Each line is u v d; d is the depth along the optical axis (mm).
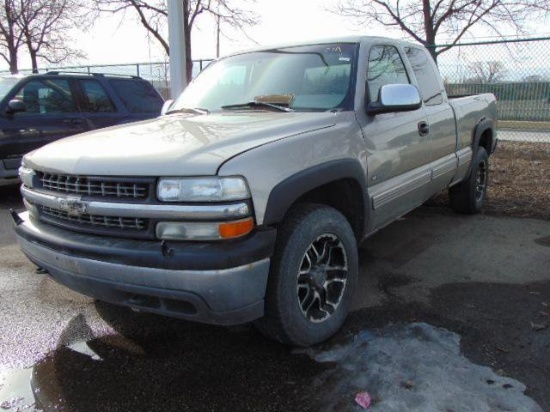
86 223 2727
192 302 2439
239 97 3934
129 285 2533
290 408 2496
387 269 4273
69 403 2580
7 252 4934
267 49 4266
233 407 2518
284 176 2652
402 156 3898
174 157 2492
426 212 6125
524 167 8844
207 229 2412
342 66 3686
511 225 5508
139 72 17016
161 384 2727
